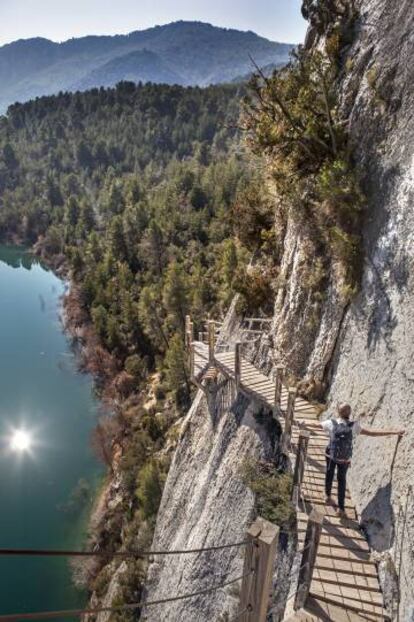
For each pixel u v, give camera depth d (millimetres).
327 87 13219
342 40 15047
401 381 8664
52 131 185250
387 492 8312
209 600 13156
